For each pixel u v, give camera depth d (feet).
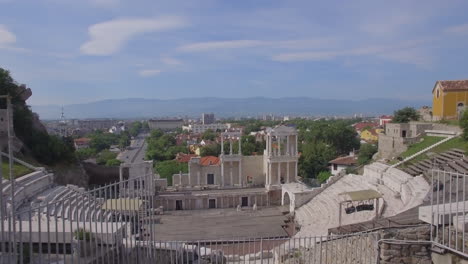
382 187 149.18
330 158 283.38
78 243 53.16
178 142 558.56
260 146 363.35
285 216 171.53
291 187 190.90
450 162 138.82
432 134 194.70
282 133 211.82
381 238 63.62
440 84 228.22
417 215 77.15
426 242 62.44
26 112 182.50
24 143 172.04
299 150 331.77
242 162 222.69
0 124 156.87
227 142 374.63
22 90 193.77
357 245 65.26
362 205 136.05
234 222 162.30
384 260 62.34
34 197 115.03
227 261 80.89
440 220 61.77
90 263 56.03
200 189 211.20
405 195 124.88
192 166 216.95
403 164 163.84
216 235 140.67
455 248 58.44
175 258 69.00
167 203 192.13
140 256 61.67
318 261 71.05
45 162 170.60
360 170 198.59
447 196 98.68
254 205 188.96
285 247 77.71
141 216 74.59
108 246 59.52
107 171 213.25
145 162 191.01
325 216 143.02
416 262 62.54
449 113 225.76
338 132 362.33
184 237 137.80
